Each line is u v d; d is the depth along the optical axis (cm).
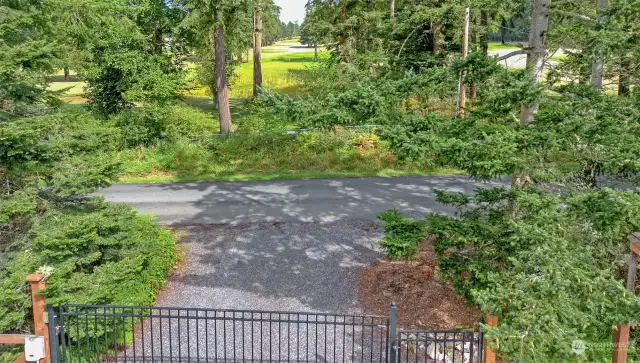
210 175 2038
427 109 807
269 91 771
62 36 1547
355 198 1711
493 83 767
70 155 916
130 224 957
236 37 2434
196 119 2378
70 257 804
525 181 826
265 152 2192
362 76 1052
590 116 717
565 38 875
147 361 822
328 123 767
